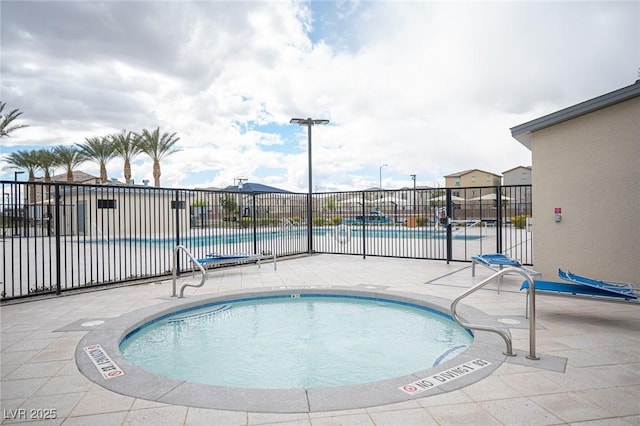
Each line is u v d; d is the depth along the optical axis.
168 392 2.91
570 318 4.87
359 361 4.13
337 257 11.57
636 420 2.47
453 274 8.38
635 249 5.62
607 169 5.92
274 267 9.39
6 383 3.11
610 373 3.19
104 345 3.98
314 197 13.80
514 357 3.54
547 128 6.80
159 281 7.77
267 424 2.45
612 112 5.84
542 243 6.89
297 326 5.39
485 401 2.73
